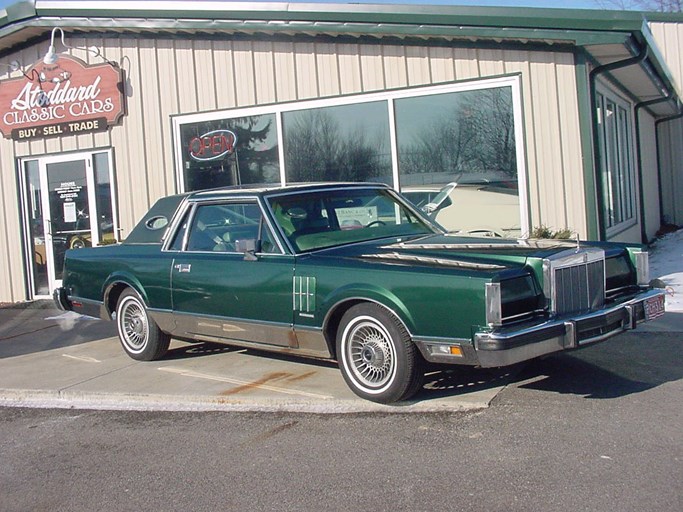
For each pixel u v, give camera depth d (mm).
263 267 6184
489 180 9656
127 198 11875
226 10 10406
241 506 4129
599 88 11023
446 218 9906
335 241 6383
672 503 3814
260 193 6473
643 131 15719
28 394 6680
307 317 5859
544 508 3838
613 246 6066
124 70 11734
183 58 11312
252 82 10898
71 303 8211
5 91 12664
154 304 7180
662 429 4863
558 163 9297
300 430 5297
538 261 5262
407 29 9500
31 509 4305
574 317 5254
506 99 9508
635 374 6160
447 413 5402
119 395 6398
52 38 11555
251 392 6145
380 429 5180
